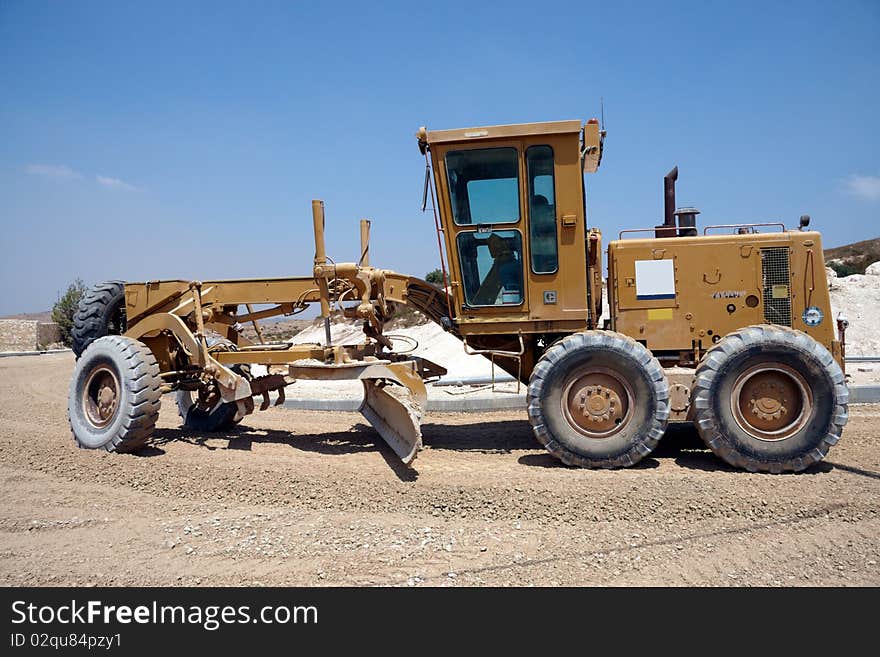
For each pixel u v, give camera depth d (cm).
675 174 728
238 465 610
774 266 647
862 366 1305
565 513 486
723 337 611
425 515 500
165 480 577
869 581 382
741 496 495
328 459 649
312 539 455
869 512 474
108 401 691
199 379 780
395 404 638
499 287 674
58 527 484
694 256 657
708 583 385
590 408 599
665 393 588
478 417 941
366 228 738
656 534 453
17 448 680
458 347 1655
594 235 702
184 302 748
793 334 575
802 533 449
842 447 667
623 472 579
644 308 661
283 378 773
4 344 3675
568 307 660
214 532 471
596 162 720
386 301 738
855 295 1808
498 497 507
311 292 745
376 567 412
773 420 576
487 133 648
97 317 780
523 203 656
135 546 450
